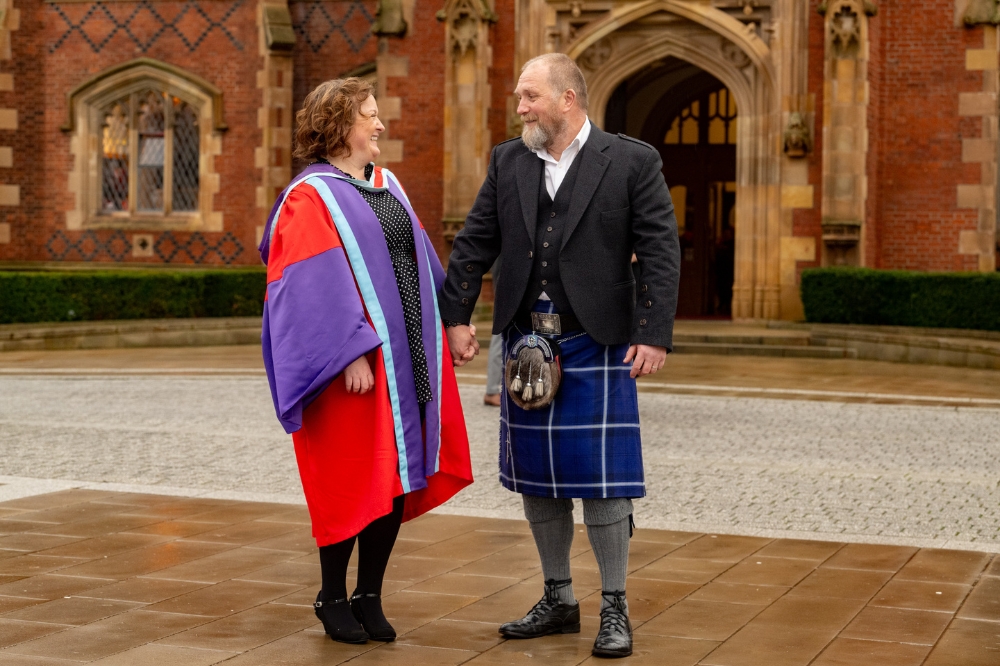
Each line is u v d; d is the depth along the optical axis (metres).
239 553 5.03
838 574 4.75
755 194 18.12
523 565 4.89
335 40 22.09
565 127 3.90
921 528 5.68
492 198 4.11
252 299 19.62
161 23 22.58
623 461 3.87
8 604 4.25
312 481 3.88
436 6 19.69
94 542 5.20
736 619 4.13
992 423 9.59
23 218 23.09
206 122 22.36
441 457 4.04
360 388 3.80
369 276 3.87
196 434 8.60
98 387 11.75
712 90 21.25
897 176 18.36
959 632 3.97
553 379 3.84
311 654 3.74
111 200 23.20
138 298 18.48
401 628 4.04
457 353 4.11
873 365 14.45
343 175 3.95
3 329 16.38
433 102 19.80
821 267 17.17
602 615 3.83
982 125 17.97
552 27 18.73
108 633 3.92
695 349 15.85
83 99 22.89
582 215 3.87
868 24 17.52
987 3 17.75
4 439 8.30
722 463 7.54
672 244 3.85
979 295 15.62
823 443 8.45
